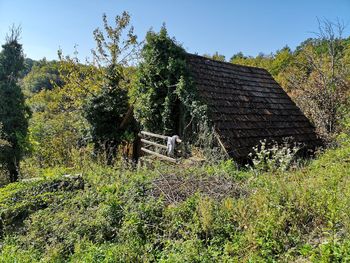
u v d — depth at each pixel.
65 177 7.95
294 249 3.95
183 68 10.95
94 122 14.45
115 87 14.91
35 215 6.16
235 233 4.57
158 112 11.91
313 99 16.03
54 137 19.36
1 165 15.82
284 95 14.64
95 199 6.47
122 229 5.22
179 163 9.03
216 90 11.41
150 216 5.45
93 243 5.14
